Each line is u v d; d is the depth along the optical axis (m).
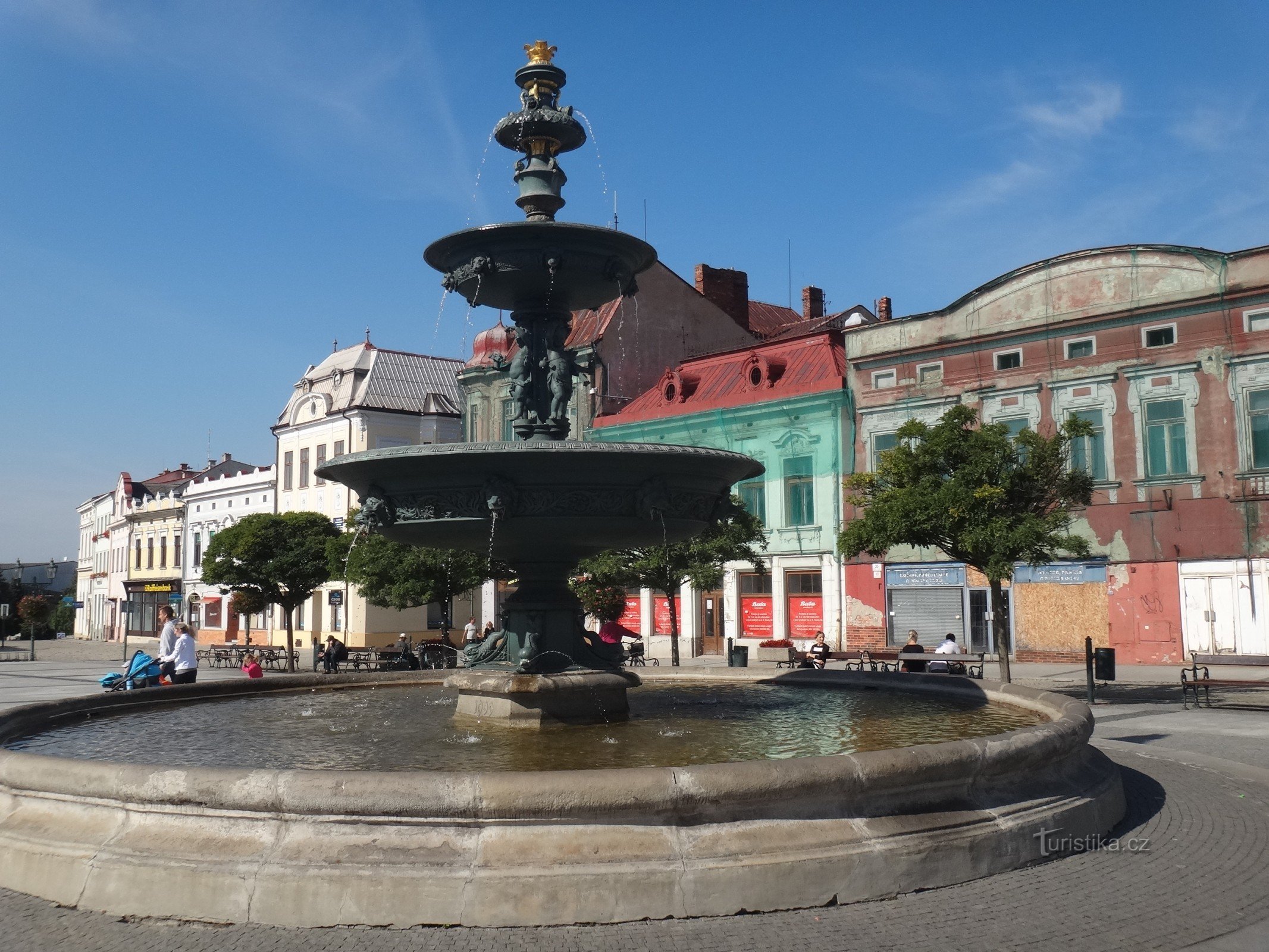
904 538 21.59
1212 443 28.78
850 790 5.94
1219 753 12.83
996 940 5.25
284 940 5.16
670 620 41.16
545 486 8.87
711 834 5.61
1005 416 32.59
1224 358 28.59
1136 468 30.03
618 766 7.41
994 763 6.58
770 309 55.25
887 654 26.28
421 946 5.06
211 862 5.54
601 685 9.70
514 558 10.02
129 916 5.56
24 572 123.00
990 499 20.44
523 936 5.19
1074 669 28.81
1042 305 31.92
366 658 32.91
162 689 11.59
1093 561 30.61
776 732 9.16
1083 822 7.15
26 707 9.52
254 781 5.63
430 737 8.83
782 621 37.78
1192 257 29.14
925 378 34.50
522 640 9.94
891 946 5.15
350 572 32.62
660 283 46.59
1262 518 27.88
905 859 5.95
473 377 47.66
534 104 10.56
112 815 5.91
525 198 10.58
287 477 55.47
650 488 8.92
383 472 9.09
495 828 5.48
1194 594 28.91
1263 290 27.89
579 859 5.43
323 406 52.84
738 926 5.36
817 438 37.03
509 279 9.77
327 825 5.54
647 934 5.23
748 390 39.81
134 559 73.12
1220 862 6.82
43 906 5.75
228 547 35.56
